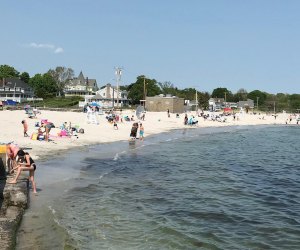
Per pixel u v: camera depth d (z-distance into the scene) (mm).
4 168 18750
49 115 64500
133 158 31953
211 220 15859
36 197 17172
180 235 13742
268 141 58156
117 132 51344
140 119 75688
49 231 12945
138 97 148000
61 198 17328
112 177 23188
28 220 13945
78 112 78375
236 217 16469
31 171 17781
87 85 177250
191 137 57781
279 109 191250
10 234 12047
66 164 25625
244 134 71250
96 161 28344
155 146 42188
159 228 14336
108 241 12703
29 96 150125
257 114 152375
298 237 14180
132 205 17359
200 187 22109
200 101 161750
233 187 22594
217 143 50812
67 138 39531
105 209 16312
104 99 140125
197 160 33438
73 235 12875
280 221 16141
